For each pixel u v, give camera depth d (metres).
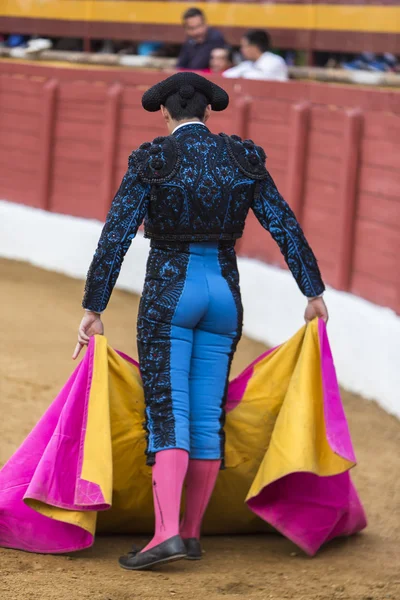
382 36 20.42
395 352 14.07
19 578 7.76
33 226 25.66
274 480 8.20
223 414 8.56
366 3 20.73
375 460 11.99
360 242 16.31
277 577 8.09
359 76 18.23
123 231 7.95
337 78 18.83
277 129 18.62
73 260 24.33
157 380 8.14
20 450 8.59
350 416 13.90
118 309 20.30
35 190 26.19
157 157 7.93
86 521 8.11
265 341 18.31
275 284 18.09
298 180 18.00
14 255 26.25
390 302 15.27
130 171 7.98
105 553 8.56
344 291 16.62
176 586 7.71
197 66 21.91
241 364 16.38
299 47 22.47
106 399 8.26
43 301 20.62
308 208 17.89
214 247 8.17
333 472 8.34
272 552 8.85
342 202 16.55
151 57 25.09
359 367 15.22
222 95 8.37
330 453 8.41
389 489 10.94
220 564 8.40
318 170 17.53
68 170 25.23
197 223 8.03
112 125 23.73
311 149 17.78
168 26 25.86
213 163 8.08
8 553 8.39
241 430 8.88
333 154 17.02
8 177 27.02
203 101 8.31
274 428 8.55
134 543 8.89
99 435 8.12
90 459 8.02
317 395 8.51
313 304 8.63
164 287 8.08
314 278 8.52
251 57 20.50
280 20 22.91
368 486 11.02
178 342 8.13
